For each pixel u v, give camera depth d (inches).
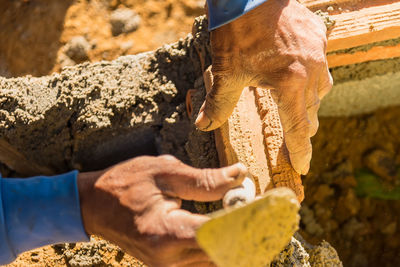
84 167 74.7
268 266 56.6
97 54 111.0
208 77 66.4
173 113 69.5
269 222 31.9
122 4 114.0
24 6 114.3
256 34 48.8
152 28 113.0
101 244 63.5
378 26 68.2
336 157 99.0
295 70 48.4
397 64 78.5
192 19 113.8
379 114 102.3
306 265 59.4
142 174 42.1
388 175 96.7
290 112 50.8
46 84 71.1
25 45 111.3
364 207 94.8
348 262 91.2
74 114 70.0
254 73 51.5
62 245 63.9
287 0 50.1
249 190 41.0
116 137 70.9
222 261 32.5
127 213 41.4
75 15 113.0
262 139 63.1
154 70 71.7
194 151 67.5
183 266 42.1
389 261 91.1
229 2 47.4
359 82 82.3
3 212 43.8
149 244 39.8
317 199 95.1
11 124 69.5
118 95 69.9
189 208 65.9
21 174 80.4
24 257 63.5
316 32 51.1
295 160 56.6
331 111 98.1
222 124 64.0
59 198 43.9
